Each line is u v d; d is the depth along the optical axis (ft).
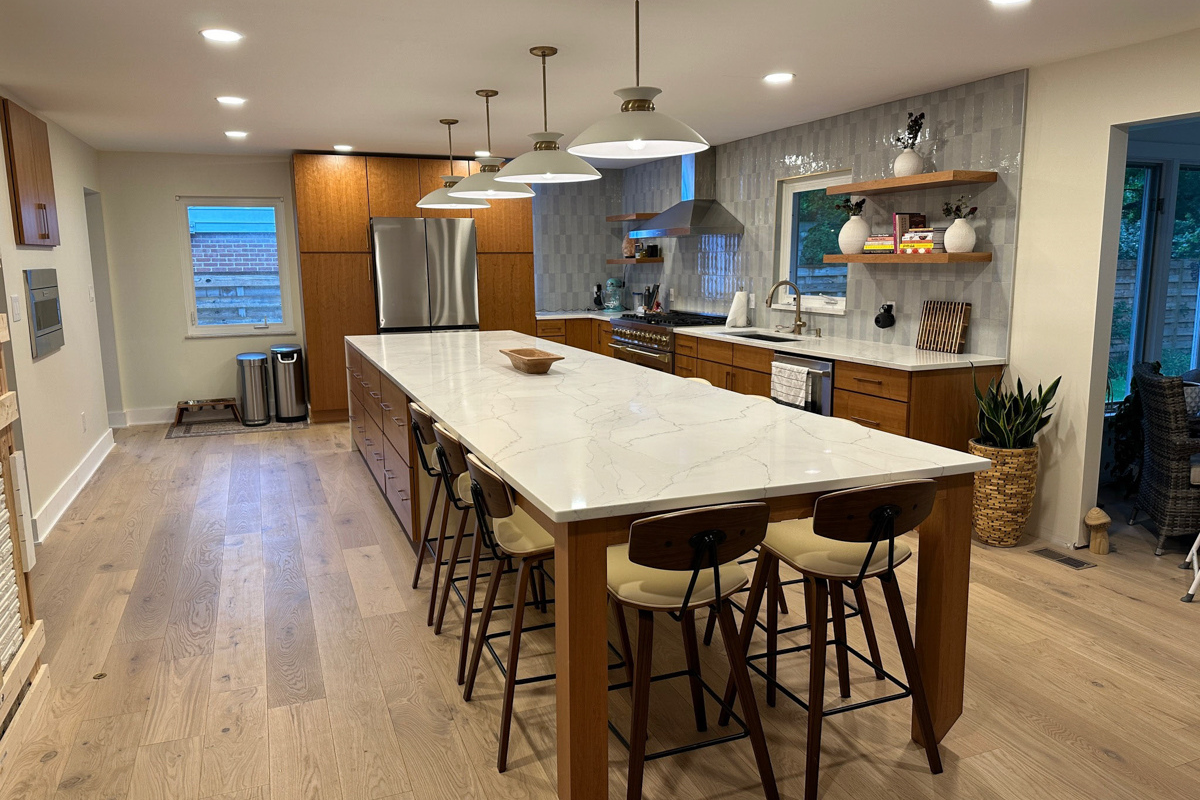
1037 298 12.99
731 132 19.54
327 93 14.47
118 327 22.29
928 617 7.23
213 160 22.56
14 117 13.48
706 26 10.51
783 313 19.54
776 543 7.06
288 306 23.98
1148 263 17.01
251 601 10.73
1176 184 16.70
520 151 22.33
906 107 15.25
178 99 14.84
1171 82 10.88
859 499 6.04
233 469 17.74
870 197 16.43
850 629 9.73
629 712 8.05
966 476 7.07
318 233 21.97
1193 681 8.62
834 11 9.86
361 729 7.75
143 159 21.89
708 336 18.38
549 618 10.15
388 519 14.16
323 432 21.62
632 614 10.38
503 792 6.82
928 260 13.83
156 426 22.49
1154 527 13.65
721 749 7.40
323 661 9.10
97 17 9.88
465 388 11.10
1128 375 17.49
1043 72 12.61
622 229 27.89
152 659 9.15
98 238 21.59
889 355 14.14
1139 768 7.13
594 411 9.43
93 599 10.80
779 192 19.42
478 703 8.21
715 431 8.32
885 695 8.29
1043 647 9.36
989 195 13.69
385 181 22.41
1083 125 12.07
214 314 23.36
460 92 14.47
